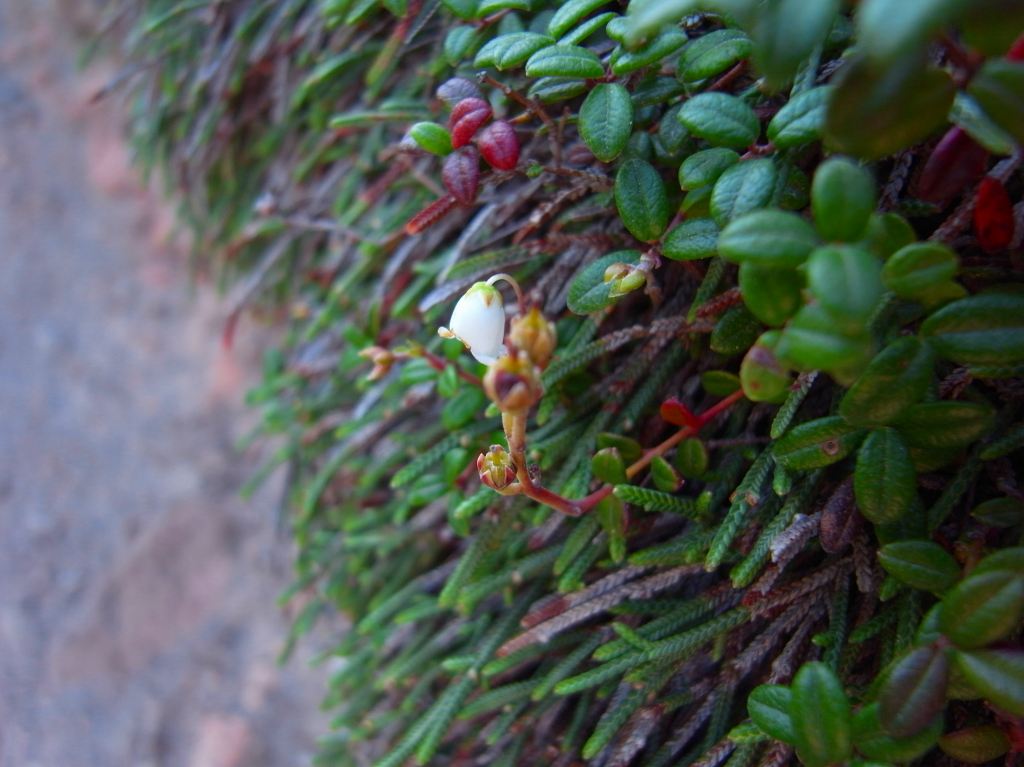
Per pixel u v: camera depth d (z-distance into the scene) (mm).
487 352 78
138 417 210
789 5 58
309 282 162
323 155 147
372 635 130
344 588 139
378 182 132
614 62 84
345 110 141
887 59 49
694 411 102
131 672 183
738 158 80
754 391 68
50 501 204
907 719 68
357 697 135
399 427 133
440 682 125
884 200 84
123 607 188
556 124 95
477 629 117
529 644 100
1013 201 81
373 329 124
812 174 87
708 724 100
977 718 80
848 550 90
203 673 181
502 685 114
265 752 171
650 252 85
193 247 202
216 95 162
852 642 86
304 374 149
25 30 254
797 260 65
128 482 202
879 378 70
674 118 88
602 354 102
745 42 80
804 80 81
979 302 68
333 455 144
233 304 192
